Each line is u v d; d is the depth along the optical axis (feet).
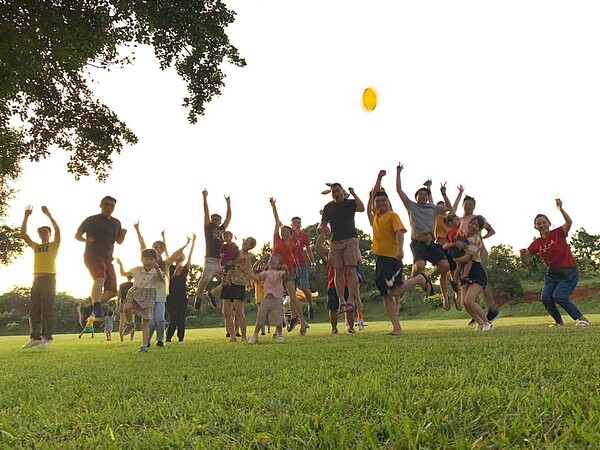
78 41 30.35
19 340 60.64
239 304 28.94
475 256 25.00
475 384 7.75
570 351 11.32
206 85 35.04
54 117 38.04
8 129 36.83
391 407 6.41
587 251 204.23
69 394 9.47
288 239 31.19
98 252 25.52
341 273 29.19
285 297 36.11
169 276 29.14
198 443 5.52
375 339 20.27
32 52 28.50
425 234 28.76
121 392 9.38
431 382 8.05
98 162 39.70
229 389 9.00
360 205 28.86
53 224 29.25
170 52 34.22
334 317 31.91
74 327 221.46
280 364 12.53
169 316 29.58
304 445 5.25
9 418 7.51
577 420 5.31
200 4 33.60
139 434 6.17
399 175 29.22
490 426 5.49
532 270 167.22
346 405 6.79
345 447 5.10
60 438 6.30
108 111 39.40
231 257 28.96
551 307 26.53
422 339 18.63
